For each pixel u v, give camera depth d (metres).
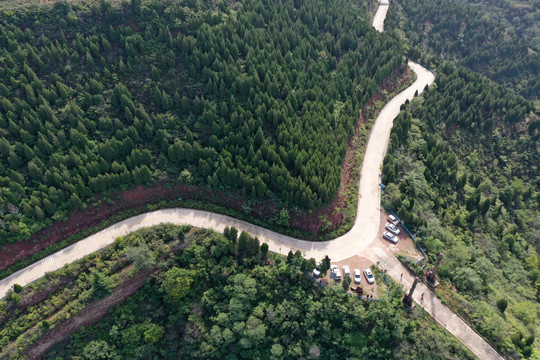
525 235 101.31
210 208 86.44
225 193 86.56
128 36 95.19
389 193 89.75
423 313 67.75
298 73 103.25
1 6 90.69
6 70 84.38
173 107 93.62
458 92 122.50
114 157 85.50
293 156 86.25
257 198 84.69
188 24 101.19
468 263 79.12
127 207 84.81
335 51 119.12
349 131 99.69
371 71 121.62
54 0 96.00
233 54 100.19
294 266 72.81
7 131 80.44
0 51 85.38
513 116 122.25
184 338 74.12
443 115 118.06
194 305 75.44
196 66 96.44
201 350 71.94
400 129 102.75
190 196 88.38
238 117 90.19
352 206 88.25
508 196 106.19
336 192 86.50
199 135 90.62
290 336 70.25
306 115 94.19
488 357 63.56
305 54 111.19
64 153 82.44
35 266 74.00
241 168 84.75
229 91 94.81
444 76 135.00
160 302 77.12
